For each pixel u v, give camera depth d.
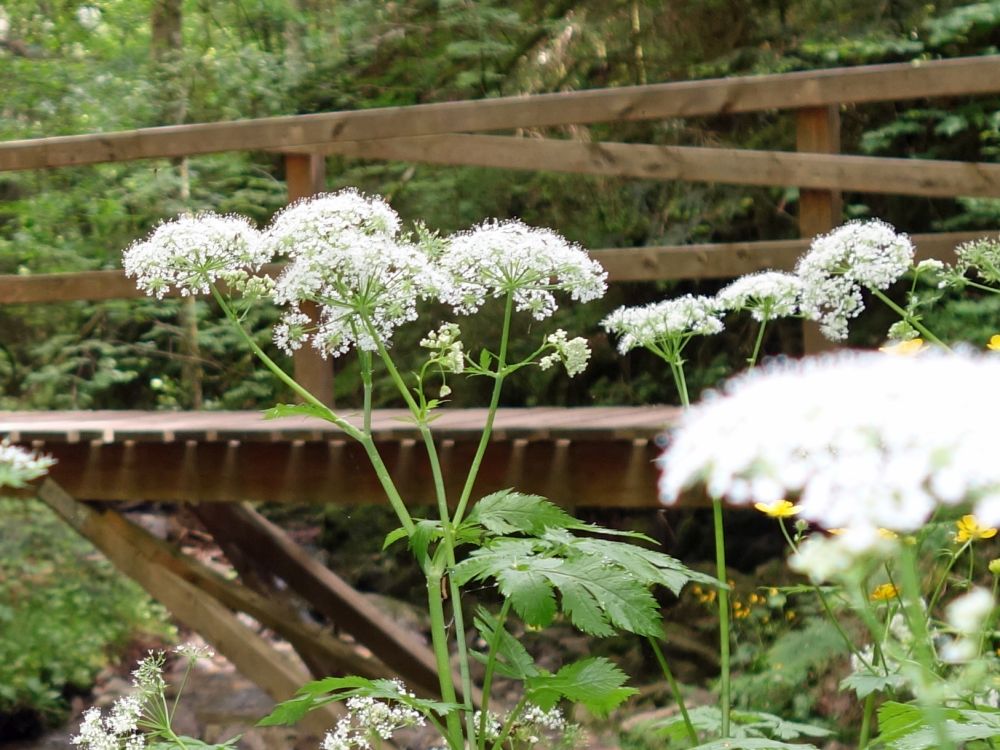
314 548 7.27
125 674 6.19
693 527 6.17
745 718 2.04
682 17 7.22
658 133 7.23
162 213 7.99
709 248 4.49
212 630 3.97
